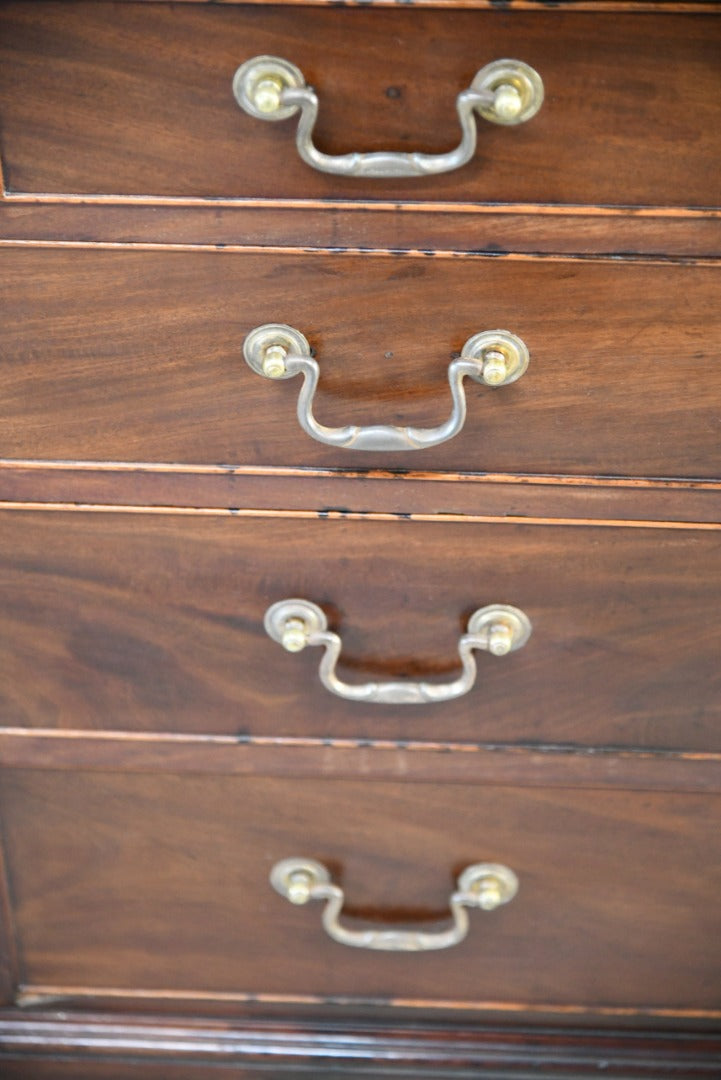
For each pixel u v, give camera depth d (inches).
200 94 26.2
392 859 34.4
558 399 28.5
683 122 26.2
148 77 26.1
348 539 30.1
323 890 34.1
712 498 29.4
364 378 28.5
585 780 32.7
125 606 31.0
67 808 33.8
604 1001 36.4
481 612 30.7
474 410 28.7
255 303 27.8
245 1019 37.0
